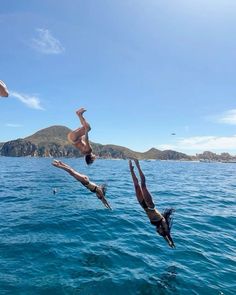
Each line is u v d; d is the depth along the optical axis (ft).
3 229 51.26
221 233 54.19
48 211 66.18
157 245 46.14
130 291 32.37
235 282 35.50
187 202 84.23
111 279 34.55
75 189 104.83
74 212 65.26
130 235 50.44
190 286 34.01
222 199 93.25
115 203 77.51
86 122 27.78
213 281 35.45
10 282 32.71
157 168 305.32
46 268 36.47
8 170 203.00
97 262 38.91
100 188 30.99
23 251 41.34
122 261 39.65
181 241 48.39
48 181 130.93
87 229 52.80
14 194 90.53
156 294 32.09
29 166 264.93
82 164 310.04
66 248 43.19
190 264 39.83
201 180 168.66
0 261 37.83
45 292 31.17
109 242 46.57
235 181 170.60
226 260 41.70
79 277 34.65
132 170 31.40
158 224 31.89
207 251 44.70
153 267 38.29
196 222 60.90
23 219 58.54
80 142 28.55
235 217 66.64
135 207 73.05
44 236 48.08
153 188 114.21
